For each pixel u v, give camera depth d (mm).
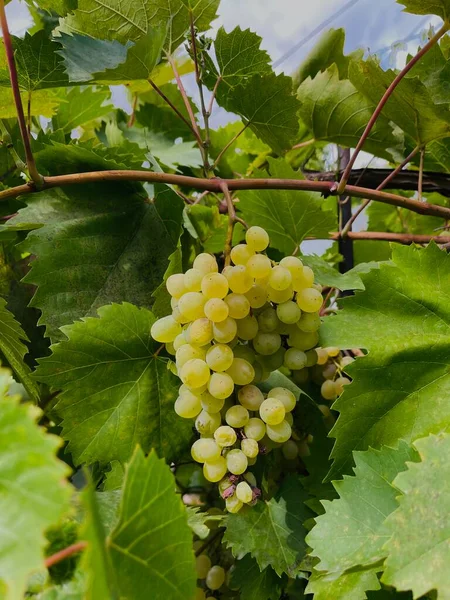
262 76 434
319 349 402
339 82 520
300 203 459
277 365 342
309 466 377
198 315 311
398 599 281
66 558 226
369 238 498
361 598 282
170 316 338
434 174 524
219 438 308
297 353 335
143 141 642
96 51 426
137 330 361
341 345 334
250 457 317
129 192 426
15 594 157
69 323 375
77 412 348
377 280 343
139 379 364
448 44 465
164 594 208
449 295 335
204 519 306
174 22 449
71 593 219
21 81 396
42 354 455
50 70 392
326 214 464
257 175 474
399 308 343
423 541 228
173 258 349
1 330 382
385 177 540
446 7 368
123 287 398
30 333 454
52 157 406
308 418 385
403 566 224
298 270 324
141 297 400
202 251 480
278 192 455
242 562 353
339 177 557
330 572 275
